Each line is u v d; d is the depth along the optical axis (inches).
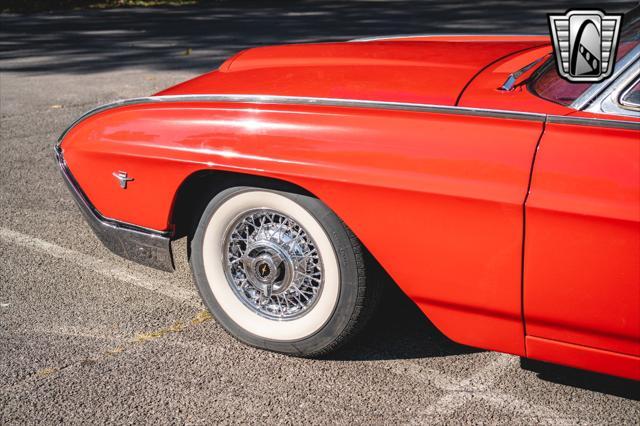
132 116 117.0
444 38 148.6
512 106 93.7
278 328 115.0
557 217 87.4
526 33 421.1
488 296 95.7
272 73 117.8
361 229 100.0
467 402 104.4
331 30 468.4
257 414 103.3
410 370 112.4
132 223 119.0
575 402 103.6
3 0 681.6
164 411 104.4
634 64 87.9
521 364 113.0
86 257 155.6
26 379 112.4
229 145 106.4
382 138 97.6
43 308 134.1
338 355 116.8
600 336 90.9
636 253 84.6
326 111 102.3
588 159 86.7
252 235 114.3
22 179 203.3
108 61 379.2
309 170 100.6
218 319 121.0
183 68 352.2
